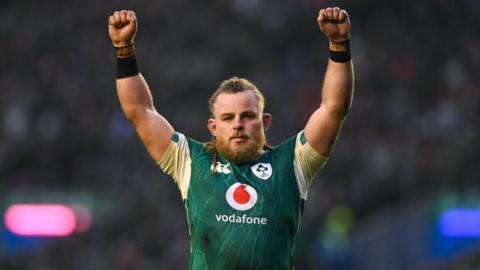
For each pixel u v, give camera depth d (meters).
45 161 80.56
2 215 71.69
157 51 95.00
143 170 78.00
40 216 72.19
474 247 61.03
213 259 19.48
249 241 19.44
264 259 19.42
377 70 88.81
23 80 94.00
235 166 19.98
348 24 20.36
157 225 66.38
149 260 60.06
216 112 20.17
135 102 20.77
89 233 68.19
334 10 20.41
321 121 20.19
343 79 20.27
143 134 20.62
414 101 83.88
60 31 99.56
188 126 84.56
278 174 19.95
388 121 79.94
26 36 99.44
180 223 67.38
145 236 64.19
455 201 63.44
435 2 96.62
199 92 90.25
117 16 20.84
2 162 79.75
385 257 64.75
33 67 95.75
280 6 98.12
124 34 20.81
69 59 96.50
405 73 88.88
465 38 93.06
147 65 93.25
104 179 77.31
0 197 72.31
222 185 19.77
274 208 19.64
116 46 20.92
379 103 82.94
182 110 86.62
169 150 20.38
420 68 89.44
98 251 65.44
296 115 84.88
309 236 66.62
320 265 65.88
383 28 94.56
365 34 94.00
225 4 99.12
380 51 91.25
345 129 77.81
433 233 63.44
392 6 96.81
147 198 71.88
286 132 82.62
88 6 101.19
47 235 72.00
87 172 78.12
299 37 96.19
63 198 72.88
